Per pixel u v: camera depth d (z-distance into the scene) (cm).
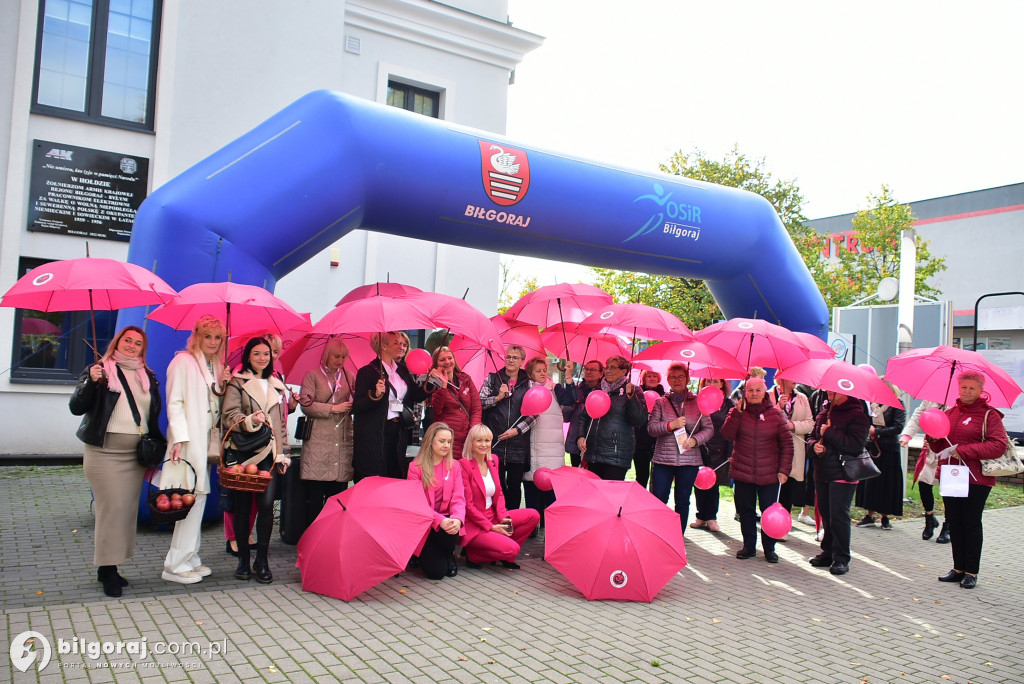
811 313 1036
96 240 990
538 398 643
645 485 782
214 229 662
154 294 469
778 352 686
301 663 382
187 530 509
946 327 1073
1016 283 3447
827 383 592
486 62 1373
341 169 723
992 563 721
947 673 425
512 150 816
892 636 488
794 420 807
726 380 826
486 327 580
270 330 580
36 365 970
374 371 593
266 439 504
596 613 496
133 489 482
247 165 690
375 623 451
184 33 1027
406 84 1320
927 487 812
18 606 454
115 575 482
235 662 379
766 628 489
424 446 570
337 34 1131
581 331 738
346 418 612
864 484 880
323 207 717
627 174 890
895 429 848
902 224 2680
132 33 1013
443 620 464
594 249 881
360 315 543
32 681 344
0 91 934
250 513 531
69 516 682
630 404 673
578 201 844
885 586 615
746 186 2561
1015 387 609
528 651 419
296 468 641
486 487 598
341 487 629
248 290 506
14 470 888
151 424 488
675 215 909
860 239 2773
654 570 526
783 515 634
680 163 2605
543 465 682
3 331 943
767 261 988
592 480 577
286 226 698
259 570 524
